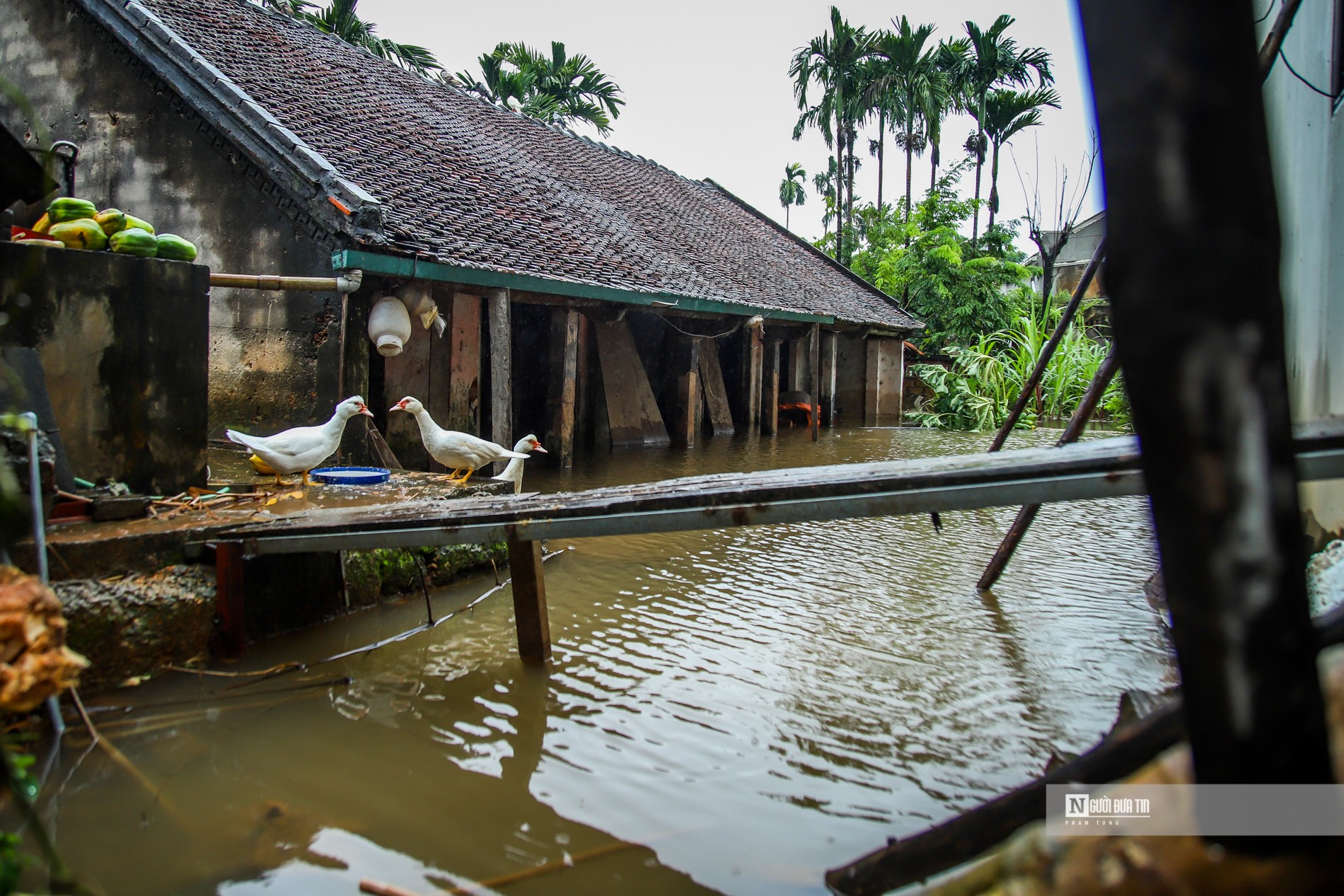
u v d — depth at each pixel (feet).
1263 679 2.15
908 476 9.91
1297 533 2.11
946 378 65.00
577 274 33.50
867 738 11.39
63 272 14.58
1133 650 14.79
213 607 13.92
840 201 105.81
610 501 11.82
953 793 9.92
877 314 65.62
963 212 82.02
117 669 12.56
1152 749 4.77
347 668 13.87
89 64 31.04
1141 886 2.66
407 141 37.19
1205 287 2.05
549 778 10.23
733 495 10.98
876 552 22.24
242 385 28.35
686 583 18.99
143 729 11.41
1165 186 2.06
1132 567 20.77
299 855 8.52
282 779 10.18
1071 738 11.37
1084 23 2.25
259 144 26.94
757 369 50.57
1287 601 2.12
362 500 17.65
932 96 99.60
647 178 64.23
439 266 27.07
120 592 12.73
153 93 29.63
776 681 13.35
